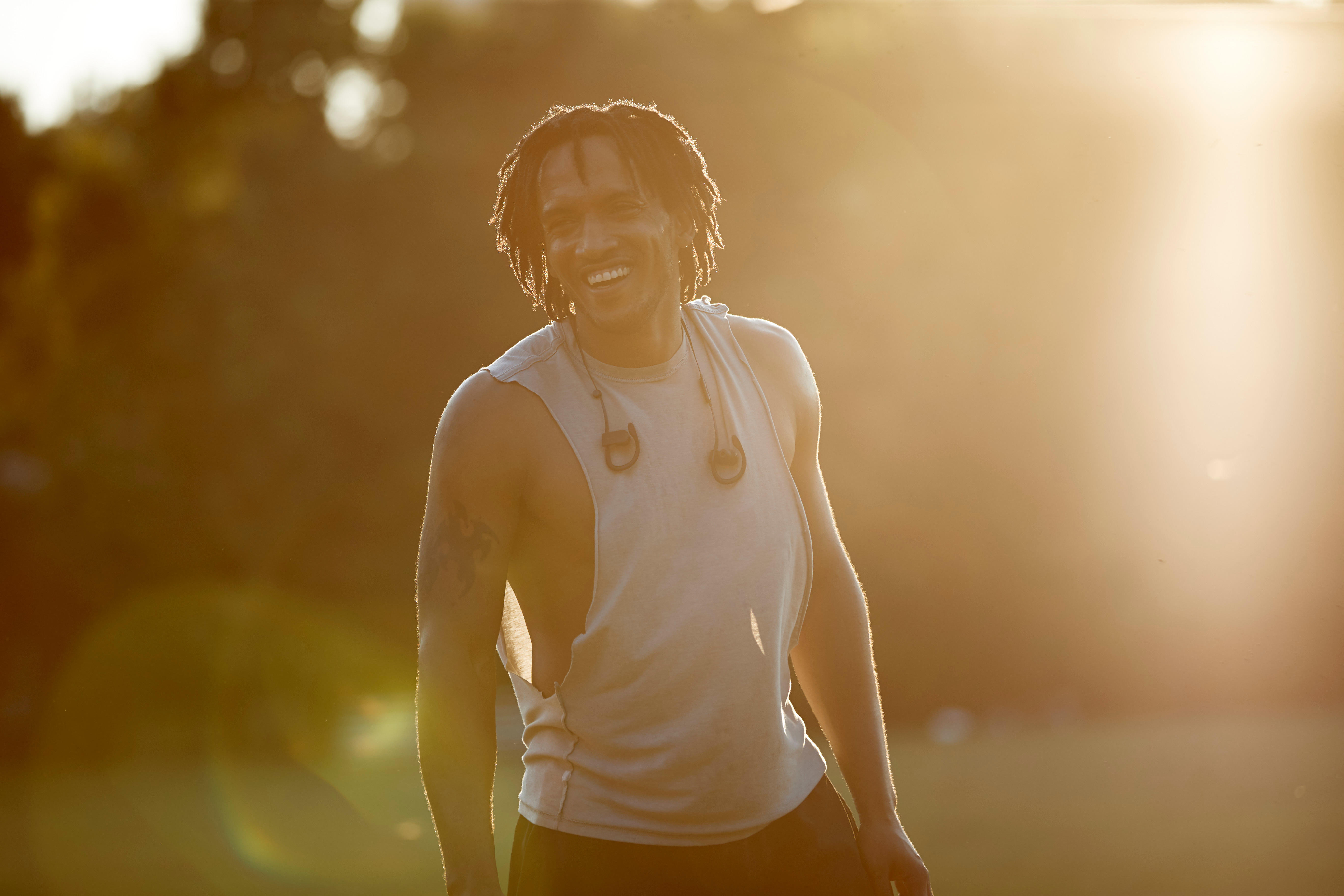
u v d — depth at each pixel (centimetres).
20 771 3275
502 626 383
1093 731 3578
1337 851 1338
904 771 2553
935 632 4425
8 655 4000
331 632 4162
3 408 4081
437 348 4200
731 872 360
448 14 4356
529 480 363
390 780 2659
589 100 4006
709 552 359
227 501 4072
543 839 368
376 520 4200
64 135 4069
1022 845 1435
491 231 4172
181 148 4344
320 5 4469
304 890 1299
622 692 358
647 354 371
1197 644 3578
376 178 4216
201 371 4066
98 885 1354
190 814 2109
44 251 4025
